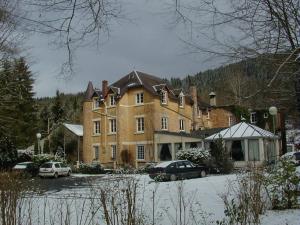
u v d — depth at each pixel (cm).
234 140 3950
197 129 5697
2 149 4425
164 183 2202
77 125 6281
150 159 4866
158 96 5072
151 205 1250
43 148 5941
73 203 1284
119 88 5297
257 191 978
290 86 745
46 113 7762
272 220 976
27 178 961
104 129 5256
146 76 5412
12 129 3731
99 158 5266
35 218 1016
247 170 1529
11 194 723
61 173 3975
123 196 942
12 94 2772
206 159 3297
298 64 711
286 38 711
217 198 1417
